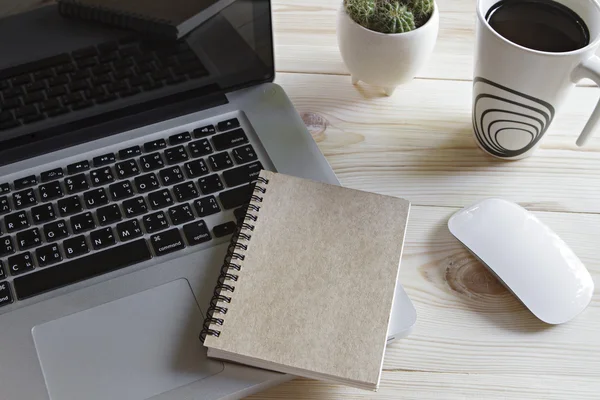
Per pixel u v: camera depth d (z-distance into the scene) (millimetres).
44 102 657
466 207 658
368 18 678
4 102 644
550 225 673
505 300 624
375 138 741
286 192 634
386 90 769
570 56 583
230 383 549
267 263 587
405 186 703
